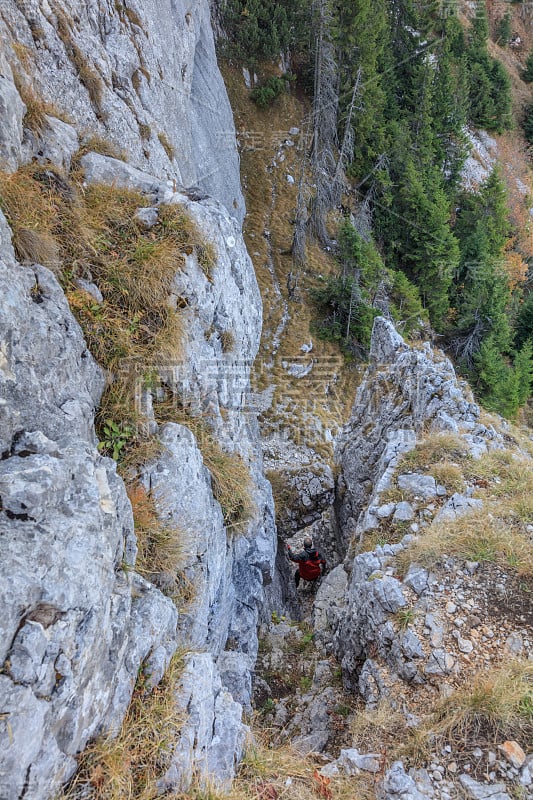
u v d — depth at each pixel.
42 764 2.80
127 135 7.95
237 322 7.65
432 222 31.83
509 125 55.81
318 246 30.53
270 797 4.38
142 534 4.85
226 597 6.84
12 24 6.05
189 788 3.67
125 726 3.67
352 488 12.46
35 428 3.79
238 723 4.68
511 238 45.38
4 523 3.12
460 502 7.59
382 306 27.44
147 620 4.17
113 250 5.83
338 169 31.09
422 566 6.70
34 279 4.48
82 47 7.35
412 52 40.84
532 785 4.52
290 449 19.41
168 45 12.41
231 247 7.63
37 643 2.86
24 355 3.85
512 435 9.57
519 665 5.38
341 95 32.50
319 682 8.07
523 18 70.50
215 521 6.04
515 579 6.37
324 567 13.08
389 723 5.54
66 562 3.20
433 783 4.73
